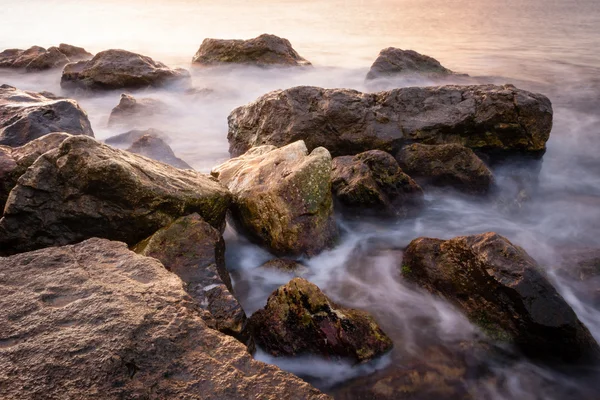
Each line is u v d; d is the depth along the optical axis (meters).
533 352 5.42
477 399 4.92
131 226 6.20
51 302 4.09
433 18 53.62
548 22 47.84
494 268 5.61
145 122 14.02
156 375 3.49
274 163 7.57
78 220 6.16
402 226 8.44
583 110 17.05
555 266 7.27
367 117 10.10
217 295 5.15
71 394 3.22
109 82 16.94
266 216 6.95
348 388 5.00
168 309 4.08
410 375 5.15
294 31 40.59
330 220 7.39
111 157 6.19
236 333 4.86
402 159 9.65
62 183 6.16
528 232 8.59
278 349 5.27
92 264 4.71
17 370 3.35
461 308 5.94
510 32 40.72
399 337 5.70
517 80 21.56
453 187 9.41
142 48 31.50
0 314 3.87
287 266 6.84
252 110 11.20
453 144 9.48
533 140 10.34
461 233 8.43
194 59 22.09
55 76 20.00
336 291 6.66
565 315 5.22
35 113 9.77
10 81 19.55
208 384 3.47
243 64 20.80
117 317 3.87
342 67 22.86
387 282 6.85
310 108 10.30
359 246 7.81
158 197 6.20
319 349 5.21
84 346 3.56
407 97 10.39
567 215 9.42
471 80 19.91
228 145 12.92
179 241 5.88
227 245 7.58
